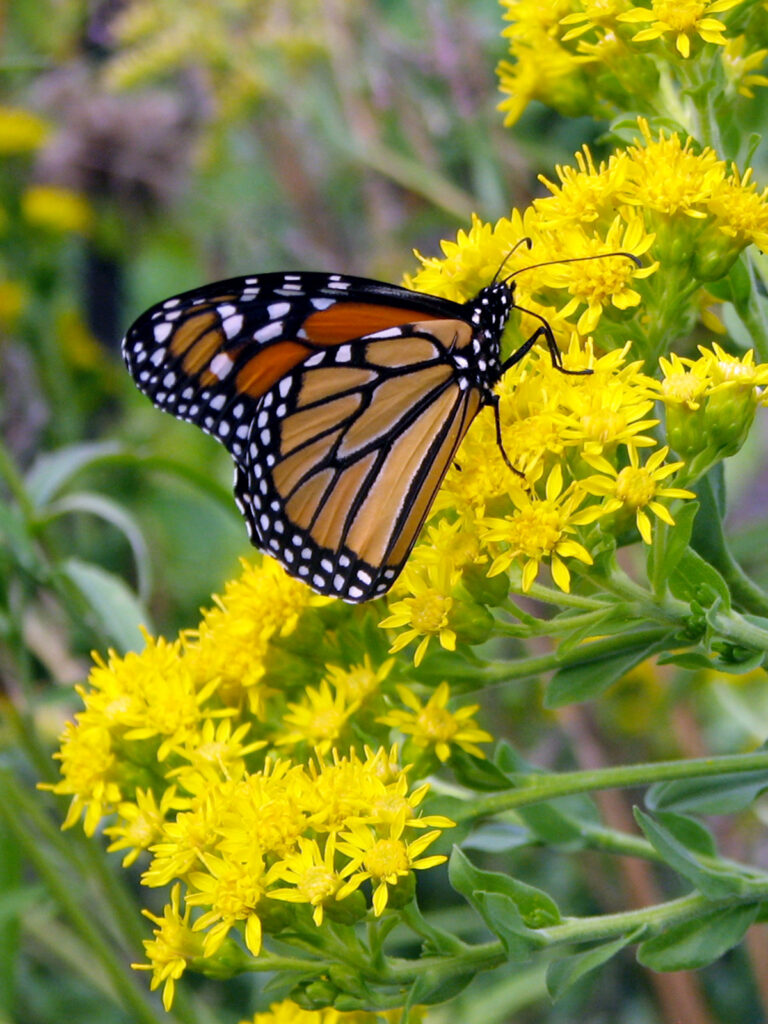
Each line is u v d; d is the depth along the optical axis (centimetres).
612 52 48
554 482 45
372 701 47
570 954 45
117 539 67
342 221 65
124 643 53
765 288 48
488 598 46
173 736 47
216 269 72
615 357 45
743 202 46
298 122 64
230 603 48
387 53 61
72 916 53
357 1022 47
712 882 44
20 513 55
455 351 47
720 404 45
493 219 59
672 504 45
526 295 47
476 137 59
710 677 59
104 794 47
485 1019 56
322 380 47
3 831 53
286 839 45
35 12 77
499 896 44
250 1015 58
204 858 45
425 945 45
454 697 47
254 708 47
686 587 45
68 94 73
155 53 62
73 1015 59
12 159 72
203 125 68
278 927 45
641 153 46
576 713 58
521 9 50
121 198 74
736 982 59
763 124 56
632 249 46
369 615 47
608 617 45
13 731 55
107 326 82
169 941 45
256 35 62
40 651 59
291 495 48
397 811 45
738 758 45
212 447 74
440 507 46
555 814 48
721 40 47
